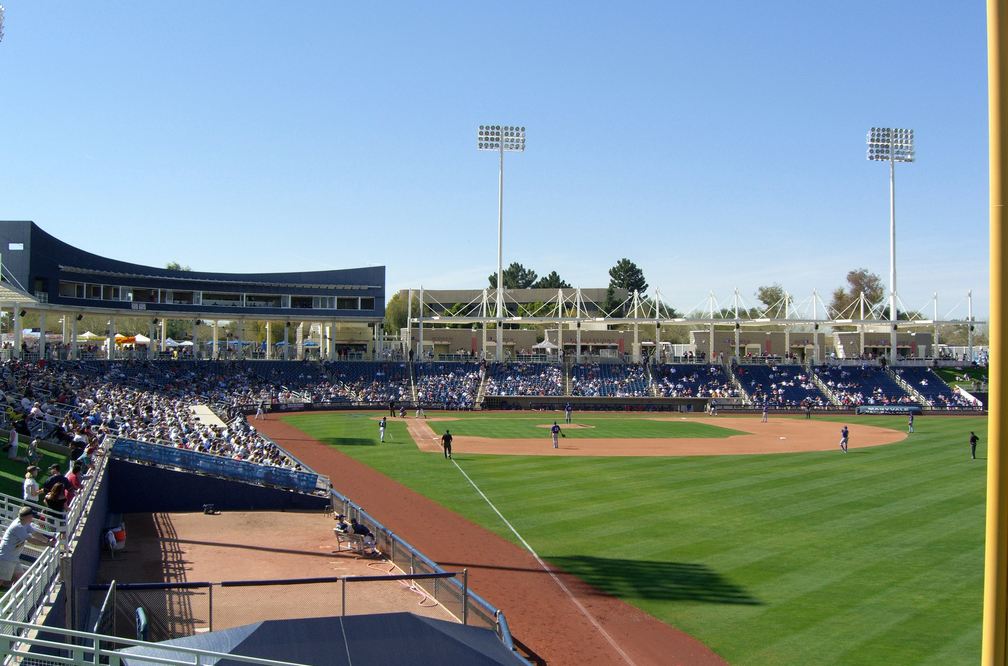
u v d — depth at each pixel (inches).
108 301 3284.9
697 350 4830.2
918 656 738.8
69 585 670.5
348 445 2261.3
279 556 1051.9
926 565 1034.1
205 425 2081.7
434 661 614.5
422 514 1346.0
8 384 1914.4
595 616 854.5
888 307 5226.4
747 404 3796.8
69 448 1353.3
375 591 890.1
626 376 4037.9
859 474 1790.1
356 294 4003.4
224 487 1358.3
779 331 5300.2
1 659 458.3
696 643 776.9
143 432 1648.6
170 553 1062.4
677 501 1453.0
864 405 3804.1
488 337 4746.6
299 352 4286.4
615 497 1493.6
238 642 592.7
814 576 988.6
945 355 5068.9
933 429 2950.3
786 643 773.3
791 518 1306.6
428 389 3784.5
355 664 591.5
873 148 4126.5
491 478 1715.1
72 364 2878.9
